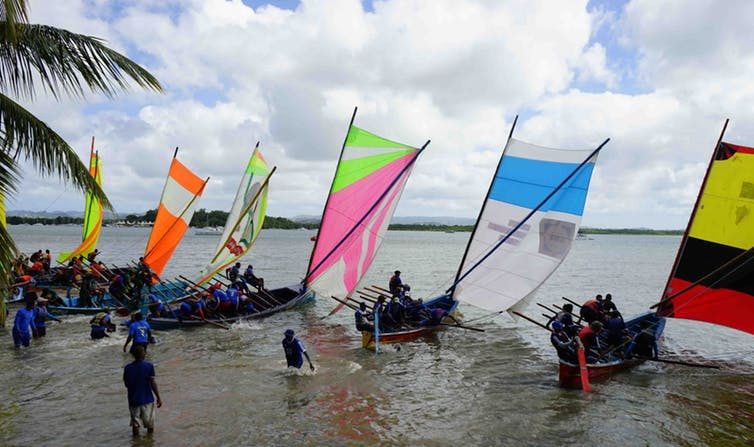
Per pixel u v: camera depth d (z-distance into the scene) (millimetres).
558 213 21297
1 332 21250
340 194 25609
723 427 12727
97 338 19875
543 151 22062
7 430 11812
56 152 12508
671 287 18047
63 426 12055
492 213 23188
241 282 26109
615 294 37969
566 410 13719
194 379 15586
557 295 37000
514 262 22250
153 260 29547
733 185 17000
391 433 12039
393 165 25250
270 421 12555
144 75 13867
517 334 22797
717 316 17250
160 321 22141
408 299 22938
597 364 16500
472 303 23328
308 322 24547
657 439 12023
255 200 29484
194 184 31062
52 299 25422
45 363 16891
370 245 25453
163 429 11969
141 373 11477
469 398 14477
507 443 11688
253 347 19438
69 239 123062
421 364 17750
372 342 19609
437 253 94000
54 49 12641
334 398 14203
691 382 16250
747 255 16656
